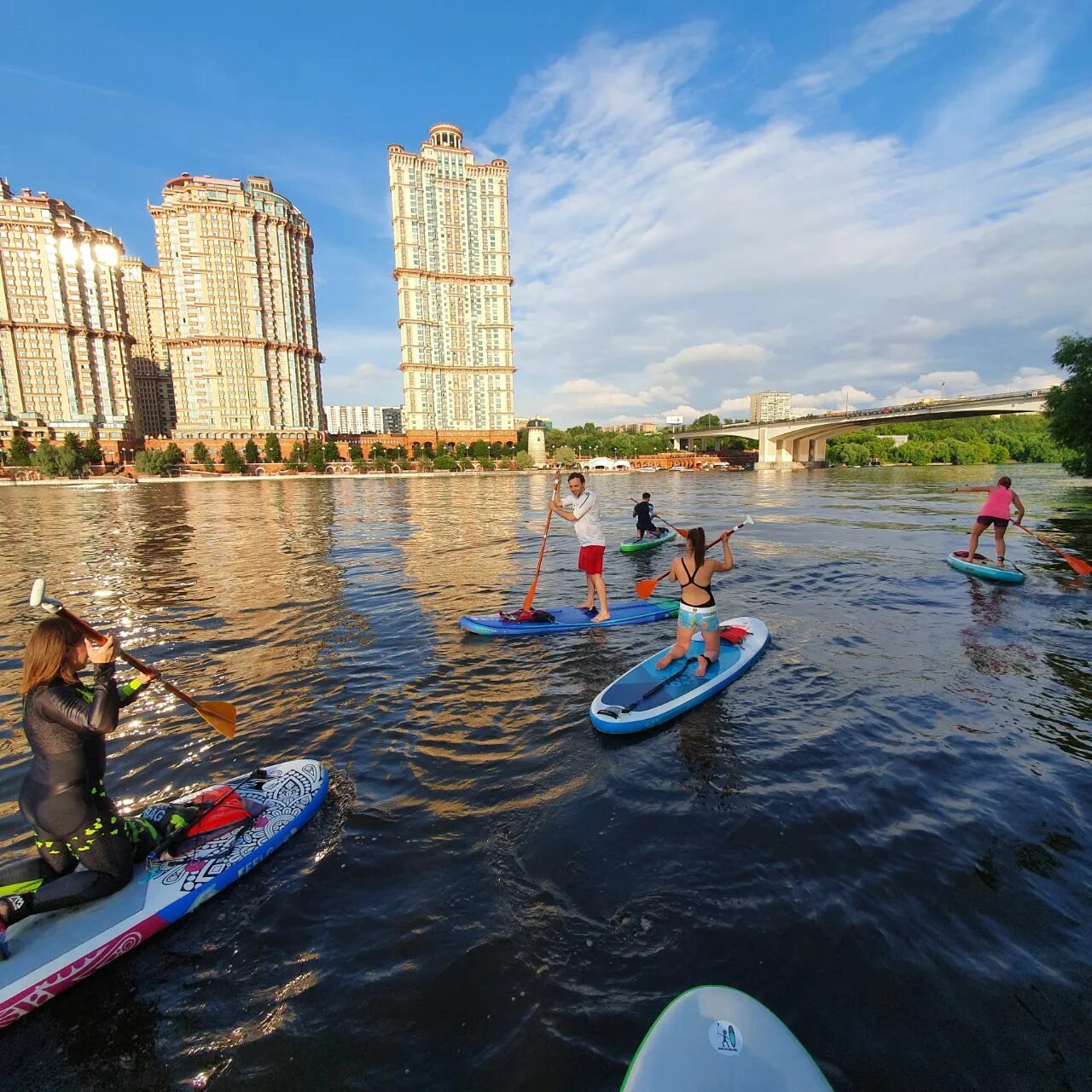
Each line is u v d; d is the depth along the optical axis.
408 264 135.62
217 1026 2.62
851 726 5.29
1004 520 11.51
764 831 3.84
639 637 7.88
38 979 2.70
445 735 5.22
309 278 139.12
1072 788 4.31
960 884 3.37
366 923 3.15
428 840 3.80
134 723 5.60
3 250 104.31
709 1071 2.20
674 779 4.46
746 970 2.81
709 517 24.95
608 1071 2.37
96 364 114.44
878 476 69.69
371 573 12.68
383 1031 2.57
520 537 18.69
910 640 7.71
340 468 113.94
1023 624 8.38
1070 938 3.00
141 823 3.49
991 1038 2.49
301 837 3.86
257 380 124.75
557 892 3.33
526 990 2.73
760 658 7.04
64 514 30.58
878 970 2.81
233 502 40.84
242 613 9.43
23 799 3.03
